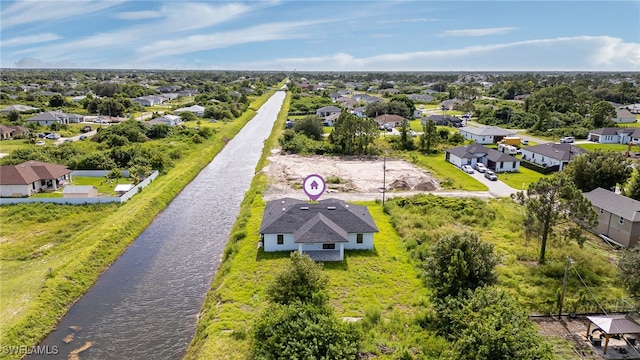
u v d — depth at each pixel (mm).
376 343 28938
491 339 24531
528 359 23797
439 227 52312
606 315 33062
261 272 40031
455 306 29188
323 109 163375
